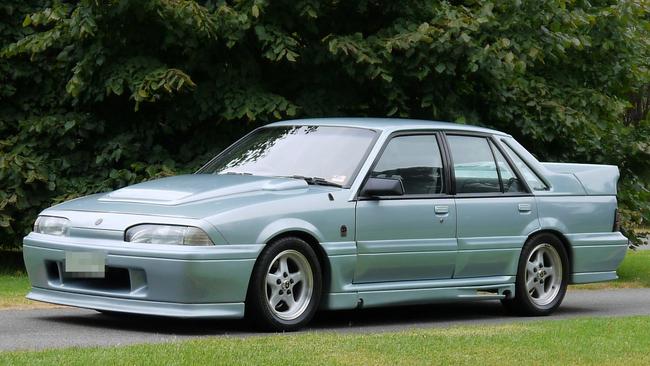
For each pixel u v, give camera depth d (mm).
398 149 13062
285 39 18812
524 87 21375
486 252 13633
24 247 12109
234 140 19922
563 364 9258
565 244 14742
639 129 23562
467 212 13445
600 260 15047
